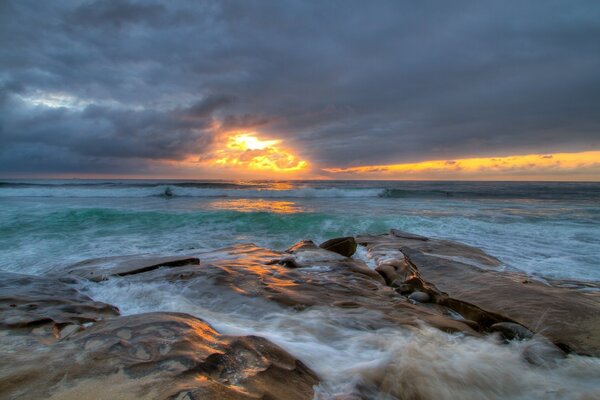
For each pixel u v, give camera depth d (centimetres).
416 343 325
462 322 411
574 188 4050
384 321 384
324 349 308
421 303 511
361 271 656
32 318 343
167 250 894
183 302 448
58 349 266
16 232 1073
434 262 666
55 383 216
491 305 452
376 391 242
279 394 219
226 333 334
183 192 2647
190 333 292
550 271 705
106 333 291
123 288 509
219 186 3841
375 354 301
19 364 243
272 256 752
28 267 723
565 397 257
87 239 1010
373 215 1474
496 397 254
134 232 1122
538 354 320
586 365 307
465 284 543
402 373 267
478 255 789
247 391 215
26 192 2423
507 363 300
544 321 392
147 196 2580
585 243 977
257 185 4156
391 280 653
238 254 773
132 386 211
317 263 695
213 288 494
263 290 487
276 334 339
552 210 1764
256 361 257
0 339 294
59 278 549
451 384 262
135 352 255
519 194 3039
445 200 2428
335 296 483
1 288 464
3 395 204
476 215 1532
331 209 1770
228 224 1251
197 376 225
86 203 1964
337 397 229
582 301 451
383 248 873
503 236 1085
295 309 423
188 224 1249
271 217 1333
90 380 220
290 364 264
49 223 1205
